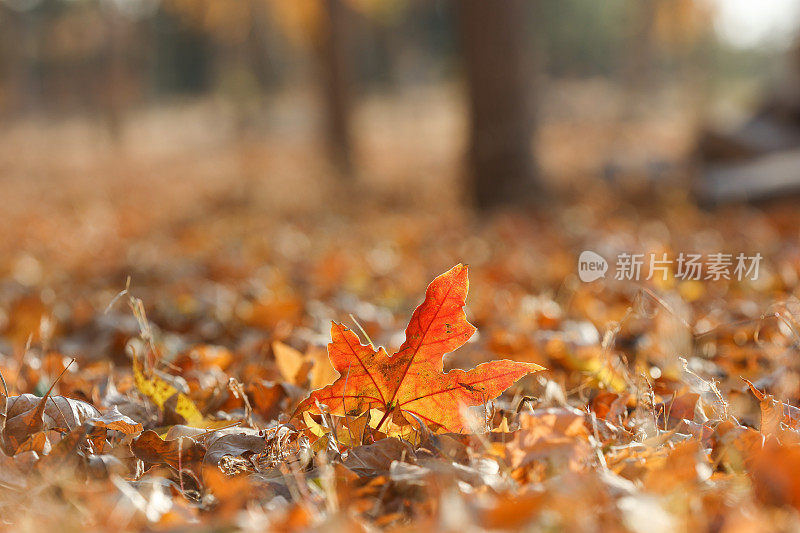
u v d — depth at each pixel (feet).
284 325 12.10
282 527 4.43
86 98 139.03
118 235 32.40
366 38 176.14
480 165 32.68
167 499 5.11
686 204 29.32
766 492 4.77
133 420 7.39
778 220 23.68
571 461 5.34
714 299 13.05
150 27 157.79
